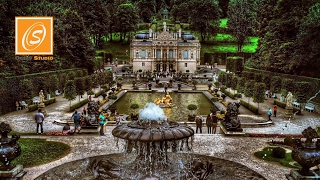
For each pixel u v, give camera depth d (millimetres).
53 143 24922
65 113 41656
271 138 27594
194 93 72438
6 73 47875
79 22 82875
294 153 14961
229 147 24312
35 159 20828
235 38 138375
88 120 28812
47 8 80312
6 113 41594
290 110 40375
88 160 19406
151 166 15641
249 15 130375
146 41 122188
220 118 37312
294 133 31016
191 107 42750
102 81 72500
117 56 132375
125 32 141500
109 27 144875
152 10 169500
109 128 33125
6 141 15031
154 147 15430
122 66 120375
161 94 69375
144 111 16172
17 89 45062
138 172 15586
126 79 93562
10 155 14922
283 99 51094
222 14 170625
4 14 53938
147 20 167250
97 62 95312
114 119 37250
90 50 83125
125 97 63594
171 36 118188
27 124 34250
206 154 22375
